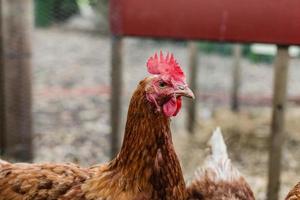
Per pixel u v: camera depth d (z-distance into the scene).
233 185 1.13
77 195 0.91
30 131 1.55
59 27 5.03
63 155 1.78
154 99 0.86
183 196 0.93
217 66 3.77
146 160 0.89
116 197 0.90
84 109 2.42
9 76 1.50
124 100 2.55
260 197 1.52
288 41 1.30
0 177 0.95
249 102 2.69
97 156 1.79
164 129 0.88
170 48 4.46
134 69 3.49
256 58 4.00
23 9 1.47
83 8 5.00
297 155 1.88
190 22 1.38
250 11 1.32
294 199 1.02
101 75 3.30
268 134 2.06
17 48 1.49
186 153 1.81
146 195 0.90
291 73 3.48
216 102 2.66
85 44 4.49
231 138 2.01
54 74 3.25
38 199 0.92
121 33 1.43
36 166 0.96
